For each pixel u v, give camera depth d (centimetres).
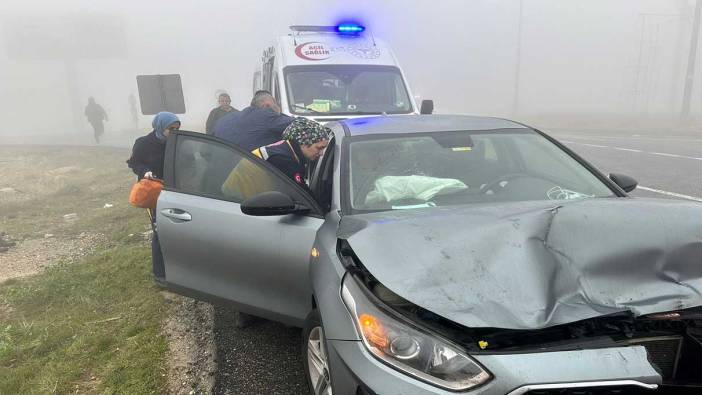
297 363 346
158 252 439
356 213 295
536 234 222
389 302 213
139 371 346
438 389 188
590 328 193
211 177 357
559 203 263
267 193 305
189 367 346
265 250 315
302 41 845
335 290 243
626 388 181
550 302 194
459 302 196
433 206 298
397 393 193
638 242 216
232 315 424
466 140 354
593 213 236
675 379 201
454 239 226
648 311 190
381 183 314
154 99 955
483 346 188
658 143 1445
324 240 279
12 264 628
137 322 422
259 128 495
